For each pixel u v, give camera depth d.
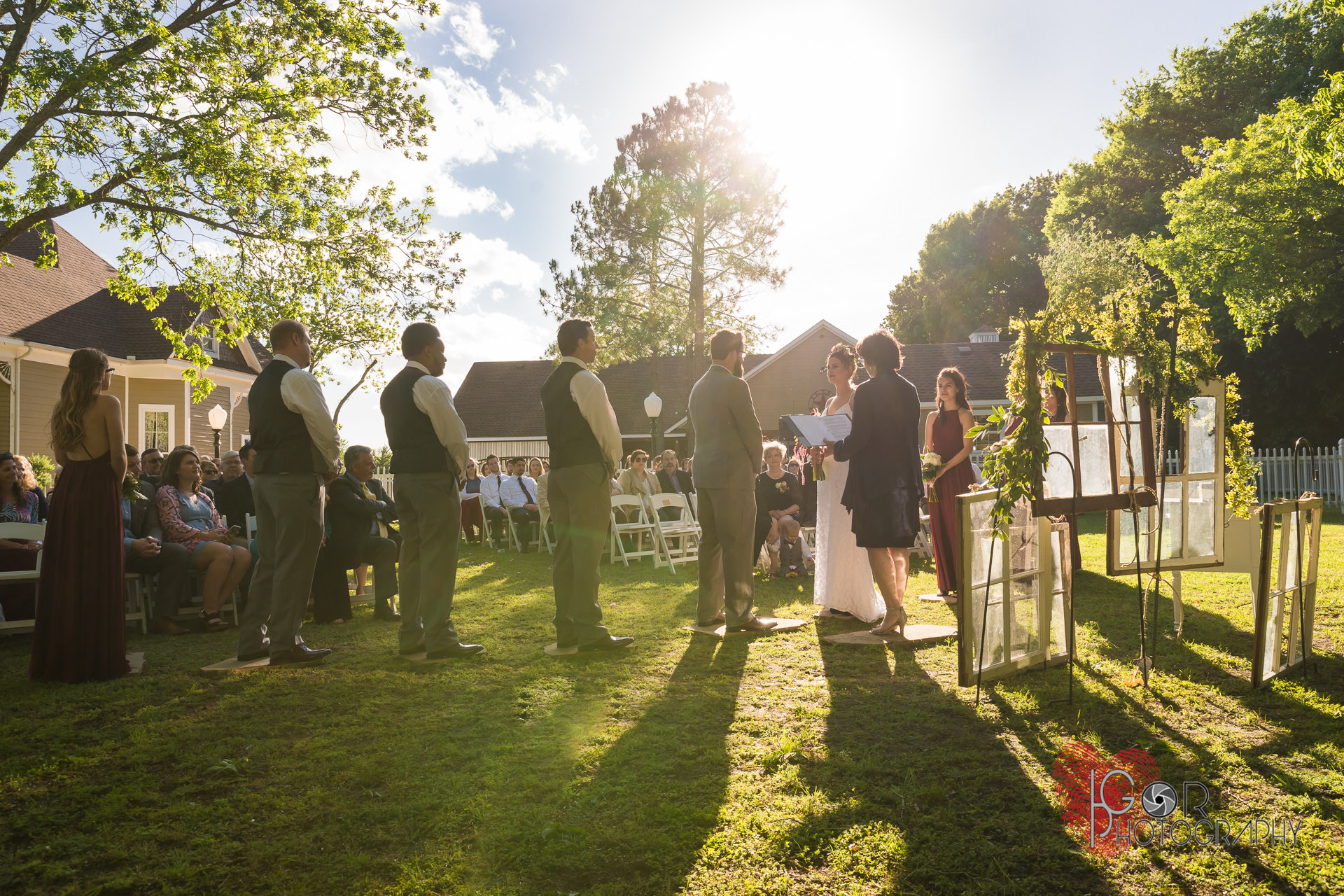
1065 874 2.10
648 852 2.27
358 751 3.12
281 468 4.52
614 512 10.04
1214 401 4.03
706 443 5.27
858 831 2.34
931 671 4.09
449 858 2.26
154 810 2.61
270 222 12.10
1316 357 25.27
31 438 16.27
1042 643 4.06
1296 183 18.66
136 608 5.90
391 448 4.71
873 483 4.75
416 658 4.64
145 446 19.42
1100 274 24.47
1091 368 24.77
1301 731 3.03
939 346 31.00
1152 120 29.92
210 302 13.16
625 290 22.70
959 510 3.60
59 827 2.51
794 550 8.10
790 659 4.45
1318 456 17.44
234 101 11.41
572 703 3.69
